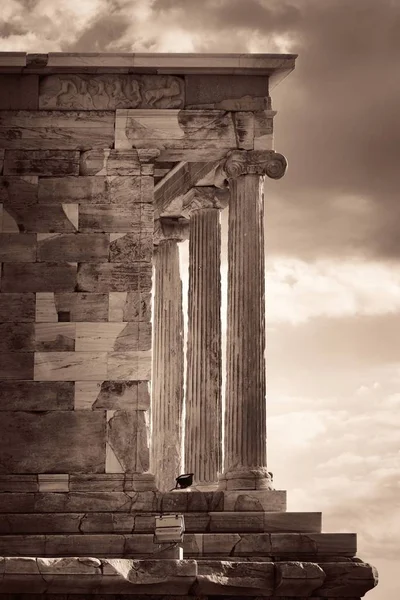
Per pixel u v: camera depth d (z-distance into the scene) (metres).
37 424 48.84
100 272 50.03
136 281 50.03
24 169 50.75
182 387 60.25
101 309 49.81
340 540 45.62
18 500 47.81
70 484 48.34
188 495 47.75
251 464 49.41
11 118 51.06
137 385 49.22
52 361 49.34
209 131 51.53
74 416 48.94
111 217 50.50
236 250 51.16
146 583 42.00
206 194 56.50
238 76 51.97
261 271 50.94
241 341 50.41
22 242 50.19
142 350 49.47
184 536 45.59
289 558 45.47
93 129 51.19
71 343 49.47
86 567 41.72
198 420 54.72
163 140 51.31
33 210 50.44
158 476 59.03
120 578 41.84
